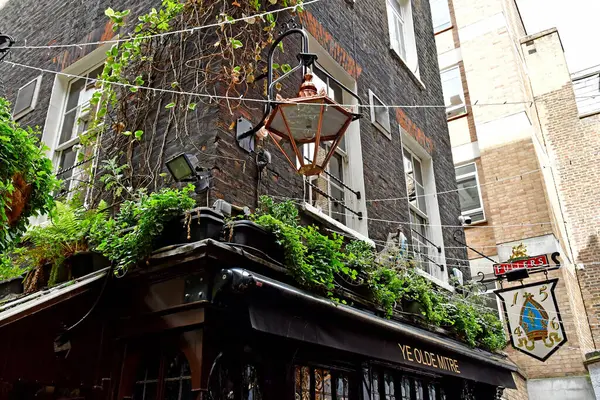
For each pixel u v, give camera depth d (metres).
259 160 5.39
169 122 5.50
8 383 3.86
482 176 15.85
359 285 5.59
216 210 4.50
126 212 4.59
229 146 5.12
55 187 4.17
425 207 9.47
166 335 4.21
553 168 17.30
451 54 17.98
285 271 4.43
